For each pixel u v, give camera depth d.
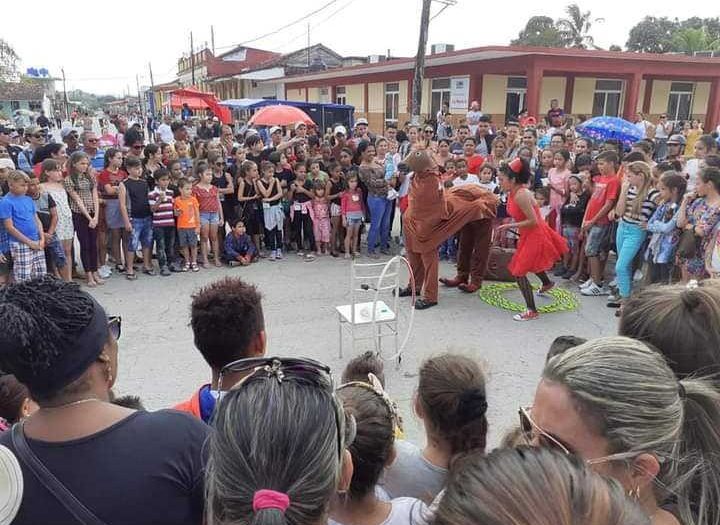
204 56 46.28
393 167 8.62
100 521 1.16
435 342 5.46
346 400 1.71
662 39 41.16
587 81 21.14
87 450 1.21
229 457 1.00
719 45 36.94
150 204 7.34
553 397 1.17
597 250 6.65
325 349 5.30
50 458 1.20
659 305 1.55
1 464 1.17
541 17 40.69
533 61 17.28
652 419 1.12
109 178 7.23
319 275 7.59
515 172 5.68
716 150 7.68
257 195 8.14
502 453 0.80
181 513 1.23
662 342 1.50
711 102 21.66
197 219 7.60
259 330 2.24
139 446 1.23
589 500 0.72
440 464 2.07
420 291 6.77
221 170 8.09
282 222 8.33
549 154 8.00
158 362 5.03
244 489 0.97
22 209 5.97
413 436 3.88
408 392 4.49
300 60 36.66
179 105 19.33
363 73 24.44
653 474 1.15
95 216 6.91
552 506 0.70
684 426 1.30
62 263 6.69
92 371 1.27
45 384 1.22
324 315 6.15
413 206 6.23
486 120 12.26
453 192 6.45
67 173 6.96
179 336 5.58
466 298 6.77
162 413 1.33
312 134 12.36
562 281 7.33
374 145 9.34
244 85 38.34
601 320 6.02
